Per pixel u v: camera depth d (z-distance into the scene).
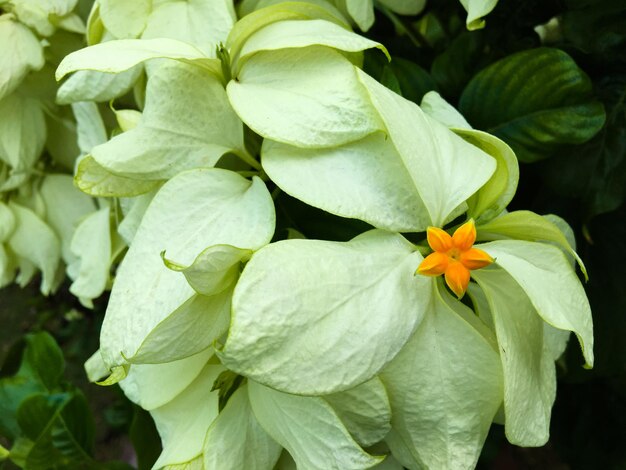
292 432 0.15
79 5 0.25
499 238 0.16
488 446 0.30
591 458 0.27
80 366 0.53
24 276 0.29
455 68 0.22
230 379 0.17
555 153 0.21
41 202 0.28
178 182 0.16
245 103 0.15
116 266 0.31
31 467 0.21
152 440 0.22
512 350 0.14
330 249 0.14
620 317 0.22
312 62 0.16
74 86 0.19
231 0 0.19
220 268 0.14
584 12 0.21
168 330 0.14
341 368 0.13
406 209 0.14
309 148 0.15
